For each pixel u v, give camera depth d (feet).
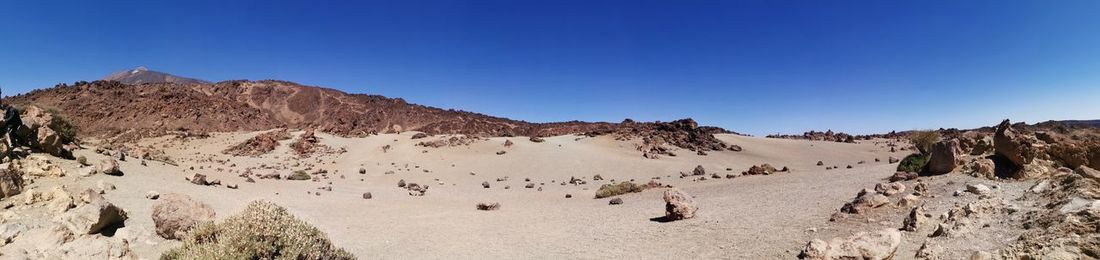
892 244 30.12
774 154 254.68
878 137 401.08
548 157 222.07
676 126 306.96
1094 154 61.21
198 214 51.80
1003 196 43.68
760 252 38.96
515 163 207.10
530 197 112.98
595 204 89.81
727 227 50.88
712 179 131.13
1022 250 25.31
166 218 50.03
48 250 41.52
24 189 57.88
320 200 97.35
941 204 46.52
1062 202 30.58
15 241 42.96
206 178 99.45
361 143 263.90
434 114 634.84
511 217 75.56
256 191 100.63
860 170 106.01
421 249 52.85
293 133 285.23
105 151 108.17
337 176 167.43
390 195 116.57
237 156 221.46
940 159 72.02
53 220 48.55
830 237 40.45
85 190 56.39
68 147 97.86
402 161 212.23
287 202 88.63
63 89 501.56
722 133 349.20
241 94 638.12
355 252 51.83
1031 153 60.75
